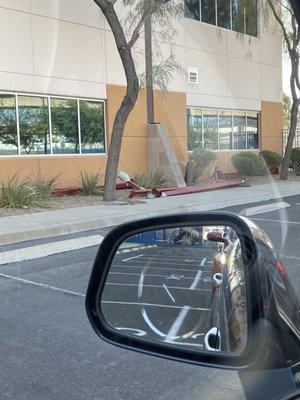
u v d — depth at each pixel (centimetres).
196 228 180
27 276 614
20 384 338
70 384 336
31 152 1367
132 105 1260
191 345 161
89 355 379
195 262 188
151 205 934
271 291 146
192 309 183
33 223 931
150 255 188
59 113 1421
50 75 1376
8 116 1309
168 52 1102
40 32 1343
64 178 1434
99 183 1485
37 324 448
